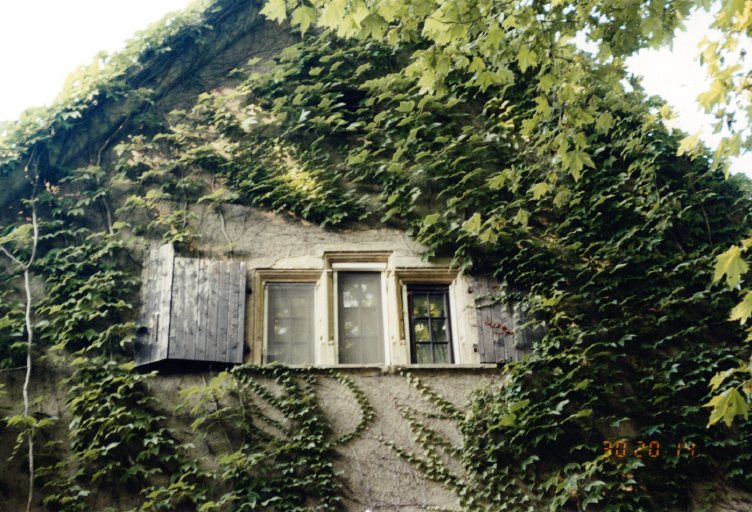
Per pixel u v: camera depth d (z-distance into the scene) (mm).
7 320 8422
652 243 9375
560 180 9953
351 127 10250
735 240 9422
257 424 8227
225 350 8641
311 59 10922
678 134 10016
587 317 9039
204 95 10383
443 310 9398
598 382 8578
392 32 8172
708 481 8109
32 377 8281
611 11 7617
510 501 7926
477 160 10148
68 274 8883
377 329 9281
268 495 7770
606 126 8250
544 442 8227
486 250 9469
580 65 8602
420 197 9930
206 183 9883
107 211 9508
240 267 9172
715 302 9047
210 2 11094
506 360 8789
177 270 8938
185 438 8102
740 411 6023
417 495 7969
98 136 9961
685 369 8672
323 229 9664
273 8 7660
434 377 8656
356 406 8422
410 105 10328
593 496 7809
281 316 9242
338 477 8000
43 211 9312
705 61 7129
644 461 8156
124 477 7785
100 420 7941
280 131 10320
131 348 8633
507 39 8078
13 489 7652
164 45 10656
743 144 6492
